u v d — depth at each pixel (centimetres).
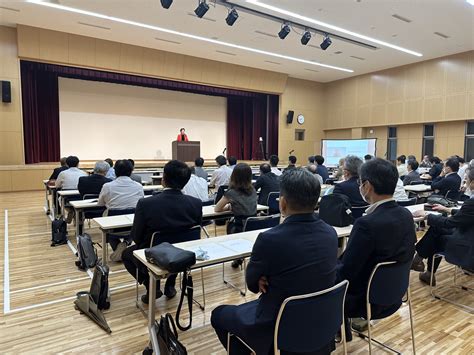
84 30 804
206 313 251
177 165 231
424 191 528
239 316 148
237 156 1323
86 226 496
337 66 1116
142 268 231
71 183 464
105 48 879
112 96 1066
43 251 389
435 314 253
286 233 128
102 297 238
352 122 1269
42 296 277
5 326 230
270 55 988
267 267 127
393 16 691
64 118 998
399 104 1111
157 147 1152
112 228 268
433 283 305
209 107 1257
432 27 749
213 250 194
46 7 677
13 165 834
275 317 129
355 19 709
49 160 969
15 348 205
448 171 470
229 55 996
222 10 668
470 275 328
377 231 159
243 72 1127
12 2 657
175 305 262
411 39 834
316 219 136
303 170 136
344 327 176
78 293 265
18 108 838
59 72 912
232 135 1309
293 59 1032
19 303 264
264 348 135
